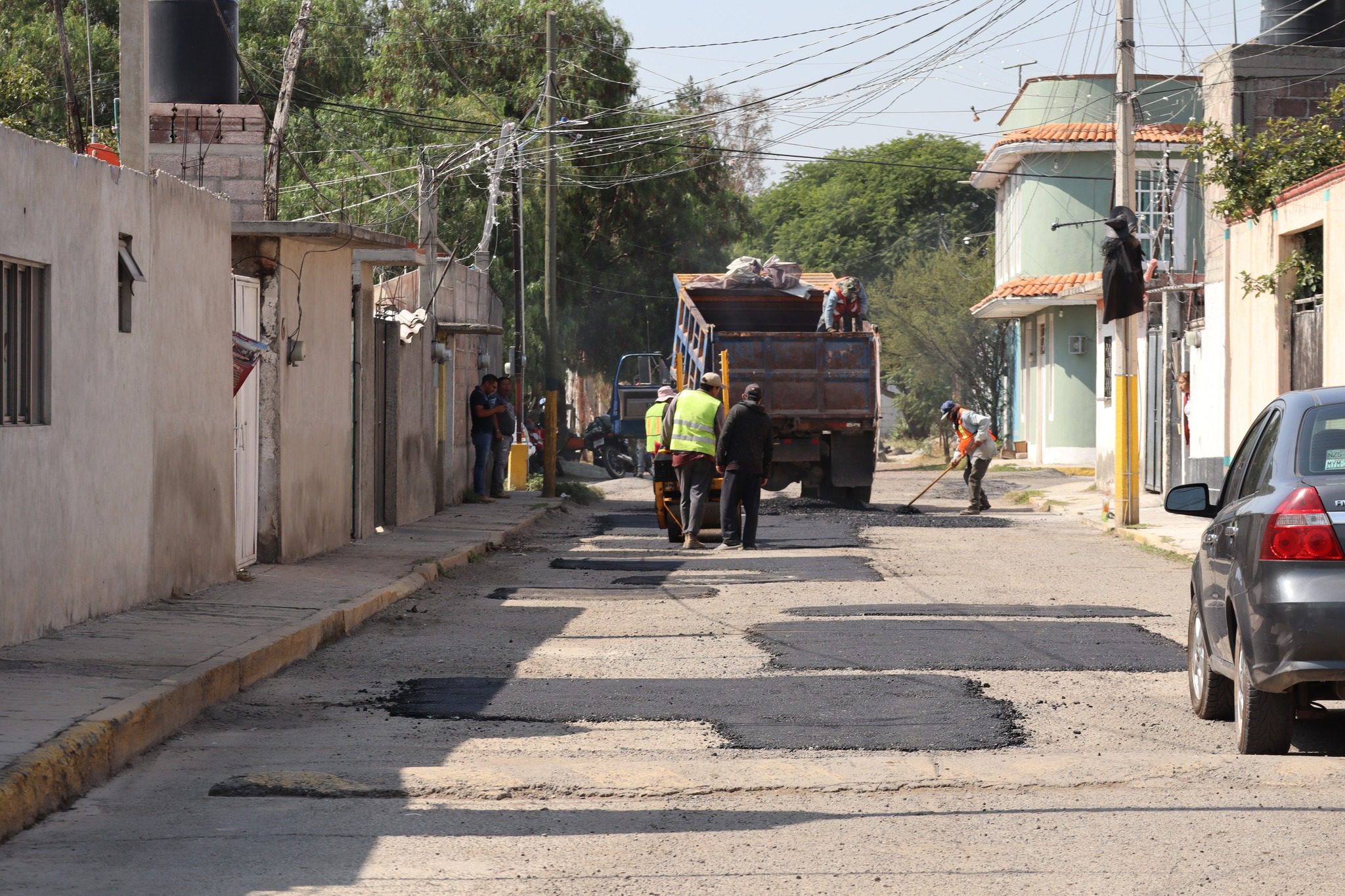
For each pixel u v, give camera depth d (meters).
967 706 10.09
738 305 32.97
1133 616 14.66
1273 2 27.30
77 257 11.99
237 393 16.83
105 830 7.06
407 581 16.75
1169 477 31.69
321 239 18.25
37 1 46.28
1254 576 8.12
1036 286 46.78
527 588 17.28
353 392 21.95
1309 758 8.40
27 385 11.23
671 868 6.42
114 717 8.41
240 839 6.88
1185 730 9.32
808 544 22.81
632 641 13.18
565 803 7.62
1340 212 20.78
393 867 6.43
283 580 16.22
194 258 14.88
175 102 21.05
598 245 56.12
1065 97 48.34
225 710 10.05
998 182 52.75
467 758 8.58
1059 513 30.02
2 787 6.91
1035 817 7.23
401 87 52.06
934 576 18.36
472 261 46.94
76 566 12.05
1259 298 24.09
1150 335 33.59
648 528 27.20
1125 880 6.16
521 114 52.91
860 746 8.88
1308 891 5.97
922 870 6.35
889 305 60.03
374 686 11.02
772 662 11.92
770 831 7.04
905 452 67.50
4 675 9.74
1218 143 24.02
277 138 20.59
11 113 34.50
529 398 49.62
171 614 13.08
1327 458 8.36
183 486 14.65
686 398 22.58
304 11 20.78
